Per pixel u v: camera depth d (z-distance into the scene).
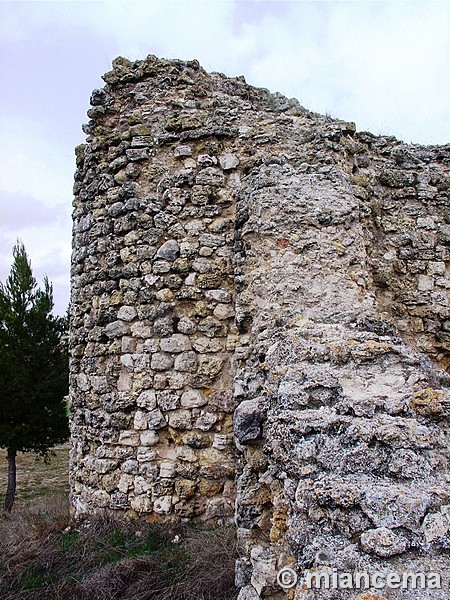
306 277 4.20
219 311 5.10
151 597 3.39
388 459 2.14
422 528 1.85
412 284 6.06
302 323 3.58
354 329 3.36
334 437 2.28
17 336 12.00
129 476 4.97
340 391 2.55
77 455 5.54
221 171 5.36
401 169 6.32
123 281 5.36
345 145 5.48
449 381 2.79
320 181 4.63
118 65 5.95
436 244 6.16
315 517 2.03
